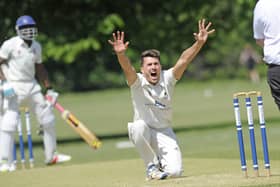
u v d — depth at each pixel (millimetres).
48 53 61500
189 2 64500
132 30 63438
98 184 30906
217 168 35250
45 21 61156
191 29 65000
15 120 41281
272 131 58938
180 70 30719
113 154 49531
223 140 54875
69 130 77125
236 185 27438
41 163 46375
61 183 32094
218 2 66500
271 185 26688
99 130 72562
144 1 63344
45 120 42344
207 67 185750
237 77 181375
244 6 67312
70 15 61375
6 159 40969
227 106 96500
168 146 31172
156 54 30766
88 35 61281
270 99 102375
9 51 41125
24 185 32219
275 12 27516
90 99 139375
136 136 30766
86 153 51562
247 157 40469
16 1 59625
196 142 54719
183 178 30641
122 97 140375
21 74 41344
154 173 30828
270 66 27844
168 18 64688
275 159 38250
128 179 32250
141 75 30875
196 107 98000
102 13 62188
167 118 31344
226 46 169000
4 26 59375
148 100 30844
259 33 28031
